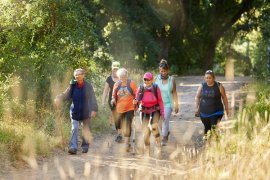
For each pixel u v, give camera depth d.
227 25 78.00
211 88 18.25
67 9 24.91
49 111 21.50
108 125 22.94
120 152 17.59
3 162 14.57
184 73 74.88
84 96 17.66
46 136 18.27
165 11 68.12
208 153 10.88
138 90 17.28
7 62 23.69
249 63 89.50
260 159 9.87
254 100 19.08
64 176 9.77
